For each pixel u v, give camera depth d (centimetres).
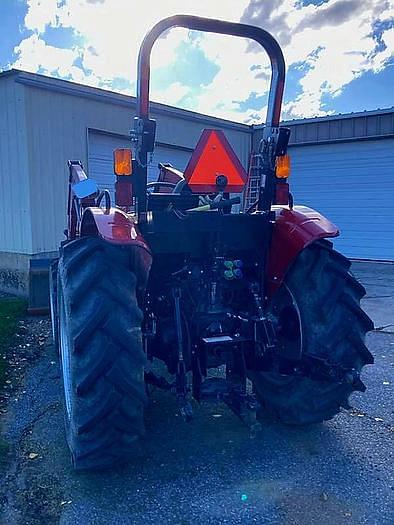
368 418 301
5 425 297
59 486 231
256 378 306
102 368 213
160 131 945
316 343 259
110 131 821
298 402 279
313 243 271
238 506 214
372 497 221
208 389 247
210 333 258
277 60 256
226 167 245
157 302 273
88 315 215
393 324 539
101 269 224
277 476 238
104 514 210
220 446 268
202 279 269
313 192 1195
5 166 719
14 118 695
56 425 296
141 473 241
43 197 712
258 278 284
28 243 703
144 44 226
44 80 701
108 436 224
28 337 492
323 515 208
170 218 249
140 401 221
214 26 239
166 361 269
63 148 743
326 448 265
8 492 226
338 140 1130
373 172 1103
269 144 266
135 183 241
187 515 209
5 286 747
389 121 1057
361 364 266
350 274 273
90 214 250
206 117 1045
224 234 266
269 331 262
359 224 1137
